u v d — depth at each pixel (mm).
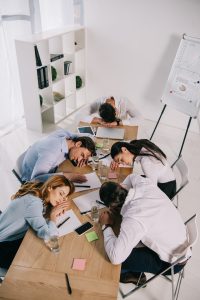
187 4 3582
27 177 2438
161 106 4441
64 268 1564
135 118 3209
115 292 1451
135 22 4031
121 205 1739
